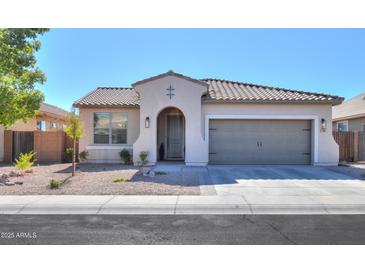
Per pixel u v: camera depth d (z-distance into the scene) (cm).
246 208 738
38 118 2317
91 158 1656
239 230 580
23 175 1191
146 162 1495
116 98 1753
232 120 1575
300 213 704
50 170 1360
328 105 1551
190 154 1496
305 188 960
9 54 1270
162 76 1507
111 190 910
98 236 546
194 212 709
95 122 1670
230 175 1210
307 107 1555
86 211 715
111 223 622
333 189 945
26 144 1742
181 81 1504
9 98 1164
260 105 1550
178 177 1151
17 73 1324
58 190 909
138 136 1656
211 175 1206
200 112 1500
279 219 654
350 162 1727
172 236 547
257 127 1580
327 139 1551
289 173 1275
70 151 1639
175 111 1756
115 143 1669
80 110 1659
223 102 1527
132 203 763
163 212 709
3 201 777
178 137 1759
